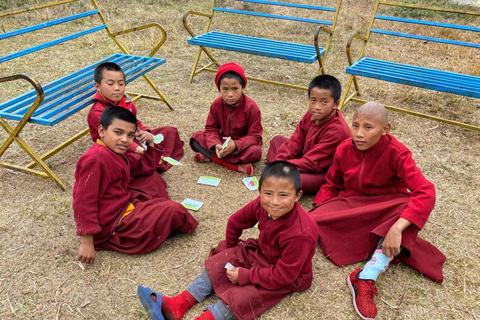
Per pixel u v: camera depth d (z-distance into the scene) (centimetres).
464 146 439
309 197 358
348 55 476
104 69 342
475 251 297
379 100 536
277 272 230
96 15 804
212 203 347
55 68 594
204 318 229
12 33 388
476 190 367
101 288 261
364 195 305
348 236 285
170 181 375
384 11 890
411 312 249
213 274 248
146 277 270
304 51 517
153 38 711
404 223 253
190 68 628
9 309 245
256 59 670
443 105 524
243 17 854
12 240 298
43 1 826
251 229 314
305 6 545
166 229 284
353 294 255
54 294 256
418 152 426
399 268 281
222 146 370
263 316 243
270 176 219
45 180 366
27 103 366
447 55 688
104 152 274
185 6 889
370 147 282
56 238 301
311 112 342
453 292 264
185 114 496
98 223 270
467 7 876
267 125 476
